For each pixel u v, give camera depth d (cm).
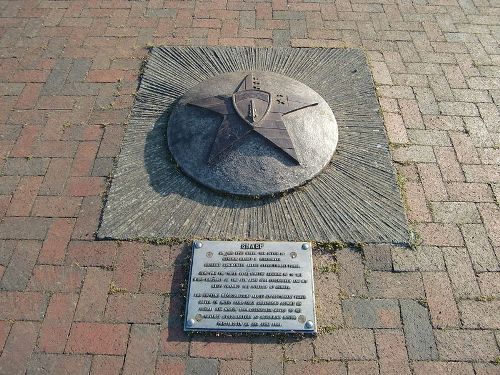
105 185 196
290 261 169
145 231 180
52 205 189
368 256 175
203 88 219
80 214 187
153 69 243
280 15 278
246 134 192
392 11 283
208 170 191
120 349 154
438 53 258
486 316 162
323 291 166
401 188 196
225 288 162
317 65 247
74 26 270
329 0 288
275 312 158
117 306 162
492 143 215
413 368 151
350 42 263
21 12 278
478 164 207
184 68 244
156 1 286
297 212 185
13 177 198
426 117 224
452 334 158
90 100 229
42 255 175
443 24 276
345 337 157
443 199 194
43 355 153
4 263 173
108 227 181
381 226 183
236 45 258
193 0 287
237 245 172
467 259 176
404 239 179
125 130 216
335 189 193
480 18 281
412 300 165
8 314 161
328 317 161
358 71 244
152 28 268
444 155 209
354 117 222
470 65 252
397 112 226
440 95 235
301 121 201
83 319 160
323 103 218
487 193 196
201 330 156
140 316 160
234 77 221
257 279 164
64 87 236
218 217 184
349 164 202
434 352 154
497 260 176
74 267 172
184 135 202
